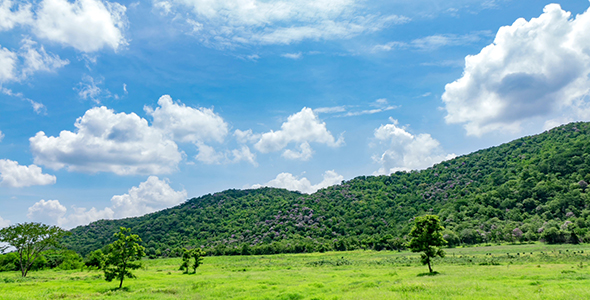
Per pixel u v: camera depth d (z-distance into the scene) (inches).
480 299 775.1
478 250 3631.9
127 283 1776.6
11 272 3002.0
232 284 1502.2
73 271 3120.1
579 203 4945.9
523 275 1307.8
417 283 1112.2
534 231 4416.8
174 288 1434.5
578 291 798.5
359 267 2544.3
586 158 6077.8
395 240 5270.7
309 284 1371.8
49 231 2613.2
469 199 6889.8
